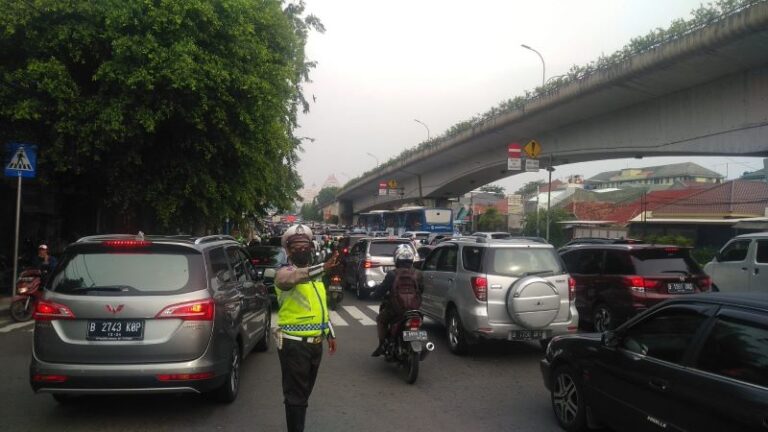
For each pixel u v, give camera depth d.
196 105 13.14
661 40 19.12
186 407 6.12
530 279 8.02
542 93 26.06
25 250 16.70
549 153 29.25
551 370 5.87
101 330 5.34
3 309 12.41
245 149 14.55
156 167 14.70
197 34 12.83
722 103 19.22
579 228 37.19
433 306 9.86
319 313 4.82
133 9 12.41
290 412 4.66
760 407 3.43
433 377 7.59
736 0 16.59
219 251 6.68
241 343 6.81
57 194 18.02
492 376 7.66
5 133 13.12
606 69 21.50
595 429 5.38
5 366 7.80
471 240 9.24
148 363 5.34
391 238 16.19
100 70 12.30
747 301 4.01
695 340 4.16
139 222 17.09
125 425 5.54
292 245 4.84
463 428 5.60
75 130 12.74
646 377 4.42
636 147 23.25
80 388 5.27
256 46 13.77
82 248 5.73
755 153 18.55
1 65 12.87
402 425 5.67
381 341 7.91
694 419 3.90
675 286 9.69
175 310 5.43
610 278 10.21
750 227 25.47
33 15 12.18
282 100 15.61
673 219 34.69
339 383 7.24
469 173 40.97
